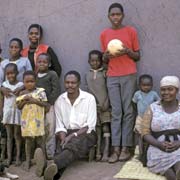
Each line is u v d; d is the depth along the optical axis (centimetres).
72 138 555
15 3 641
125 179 518
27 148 566
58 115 587
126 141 597
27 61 607
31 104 559
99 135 602
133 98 595
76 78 573
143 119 537
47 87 591
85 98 580
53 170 496
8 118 575
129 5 606
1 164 535
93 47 625
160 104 536
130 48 595
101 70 606
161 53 603
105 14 615
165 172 507
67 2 625
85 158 601
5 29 648
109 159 586
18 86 578
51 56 622
